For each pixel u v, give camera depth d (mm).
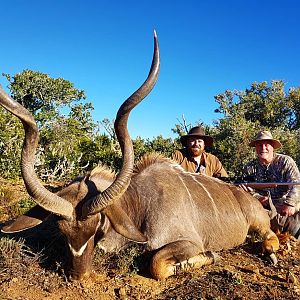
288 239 3121
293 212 3199
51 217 2734
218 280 2369
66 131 8570
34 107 12672
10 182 5316
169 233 2545
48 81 12273
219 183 3104
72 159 6641
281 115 12641
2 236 2705
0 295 2045
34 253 2467
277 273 2551
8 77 12484
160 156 2902
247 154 6914
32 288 2150
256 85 13250
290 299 2184
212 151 7215
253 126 8859
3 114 6082
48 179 6059
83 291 2174
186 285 2307
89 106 11758
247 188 3309
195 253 2562
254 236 3100
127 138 2260
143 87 2162
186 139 3912
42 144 7746
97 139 7539
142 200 2627
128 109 2197
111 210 2316
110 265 2471
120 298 2170
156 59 2160
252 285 2326
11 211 3660
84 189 2318
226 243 2920
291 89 12656
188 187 2848
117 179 2211
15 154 5730
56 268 2324
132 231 2326
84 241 2219
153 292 2244
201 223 2799
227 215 2918
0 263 2311
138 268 2451
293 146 7918
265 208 3334
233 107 12539
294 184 3227
